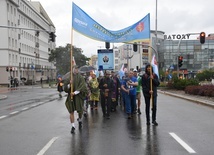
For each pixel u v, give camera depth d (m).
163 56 96.38
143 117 13.33
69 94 9.96
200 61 97.19
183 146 7.83
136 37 13.93
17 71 77.12
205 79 67.62
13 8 75.12
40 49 112.44
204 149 7.52
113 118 13.14
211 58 97.06
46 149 7.64
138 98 14.52
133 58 77.69
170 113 14.50
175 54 96.38
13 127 10.88
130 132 9.78
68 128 10.62
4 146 8.00
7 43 69.19
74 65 10.16
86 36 12.45
